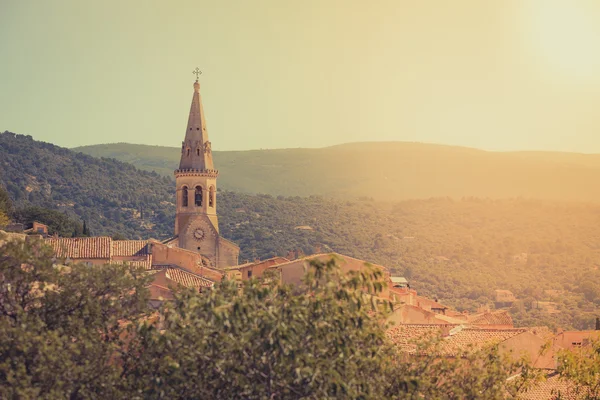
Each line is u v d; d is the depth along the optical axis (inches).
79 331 3122.5
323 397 2802.7
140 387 3021.7
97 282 3326.8
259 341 2864.2
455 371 3540.8
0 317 3029.0
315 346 2906.0
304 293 3051.2
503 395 3661.4
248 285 2945.4
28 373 2982.3
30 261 3250.5
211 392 2967.5
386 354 3228.3
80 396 3011.8
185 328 3004.4
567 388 4338.1
